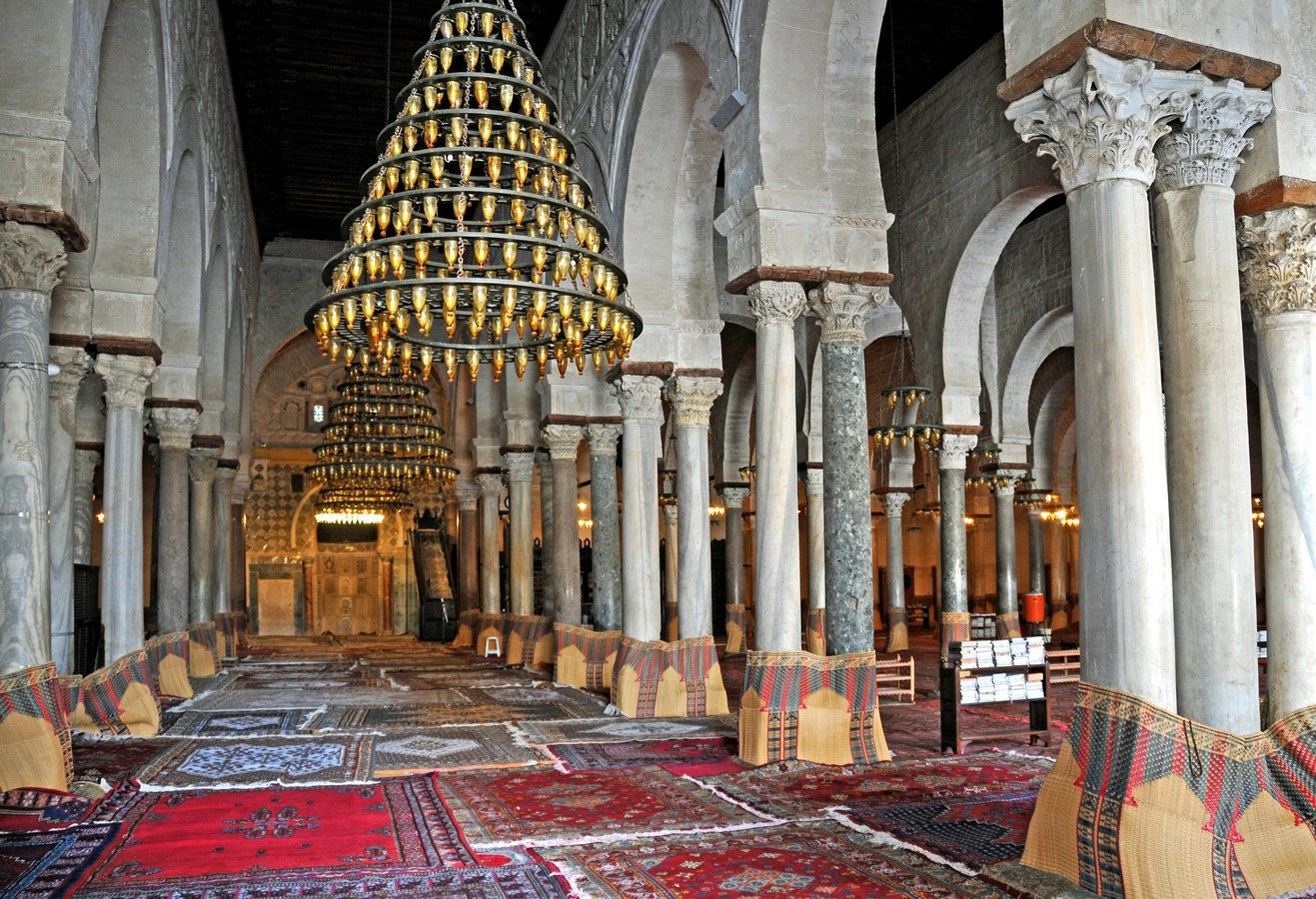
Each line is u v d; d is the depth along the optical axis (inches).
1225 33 217.2
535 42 636.1
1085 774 197.9
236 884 204.8
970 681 356.2
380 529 1202.6
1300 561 230.8
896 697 520.4
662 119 457.7
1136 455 198.7
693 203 481.7
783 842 237.9
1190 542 219.6
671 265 479.5
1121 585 196.7
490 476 858.1
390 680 639.1
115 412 402.6
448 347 329.1
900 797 284.4
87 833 245.0
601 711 481.1
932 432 594.9
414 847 233.9
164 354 515.2
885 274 351.3
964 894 199.8
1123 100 205.9
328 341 308.3
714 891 202.5
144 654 419.5
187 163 486.0
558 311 312.2
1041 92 217.5
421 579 1128.2
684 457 476.7
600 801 283.1
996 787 297.3
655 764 339.0
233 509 902.4
